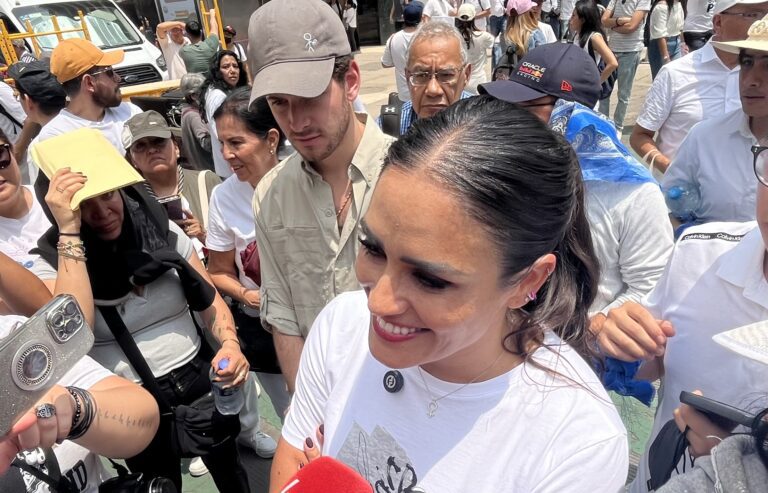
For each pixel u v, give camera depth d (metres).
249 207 2.59
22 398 1.09
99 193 1.92
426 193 0.81
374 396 1.12
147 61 8.87
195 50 7.50
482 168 0.81
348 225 1.84
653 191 1.85
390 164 0.87
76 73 3.97
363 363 1.17
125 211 2.08
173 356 2.23
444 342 0.91
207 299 2.27
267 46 1.72
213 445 2.17
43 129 3.99
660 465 1.12
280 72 1.68
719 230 1.37
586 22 6.37
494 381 1.01
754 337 0.90
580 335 1.15
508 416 0.99
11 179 2.51
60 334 1.15
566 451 0.95
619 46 6.64
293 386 2.05
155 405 1.67
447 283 0.85
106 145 2.12
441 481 1.01
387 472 1.08
